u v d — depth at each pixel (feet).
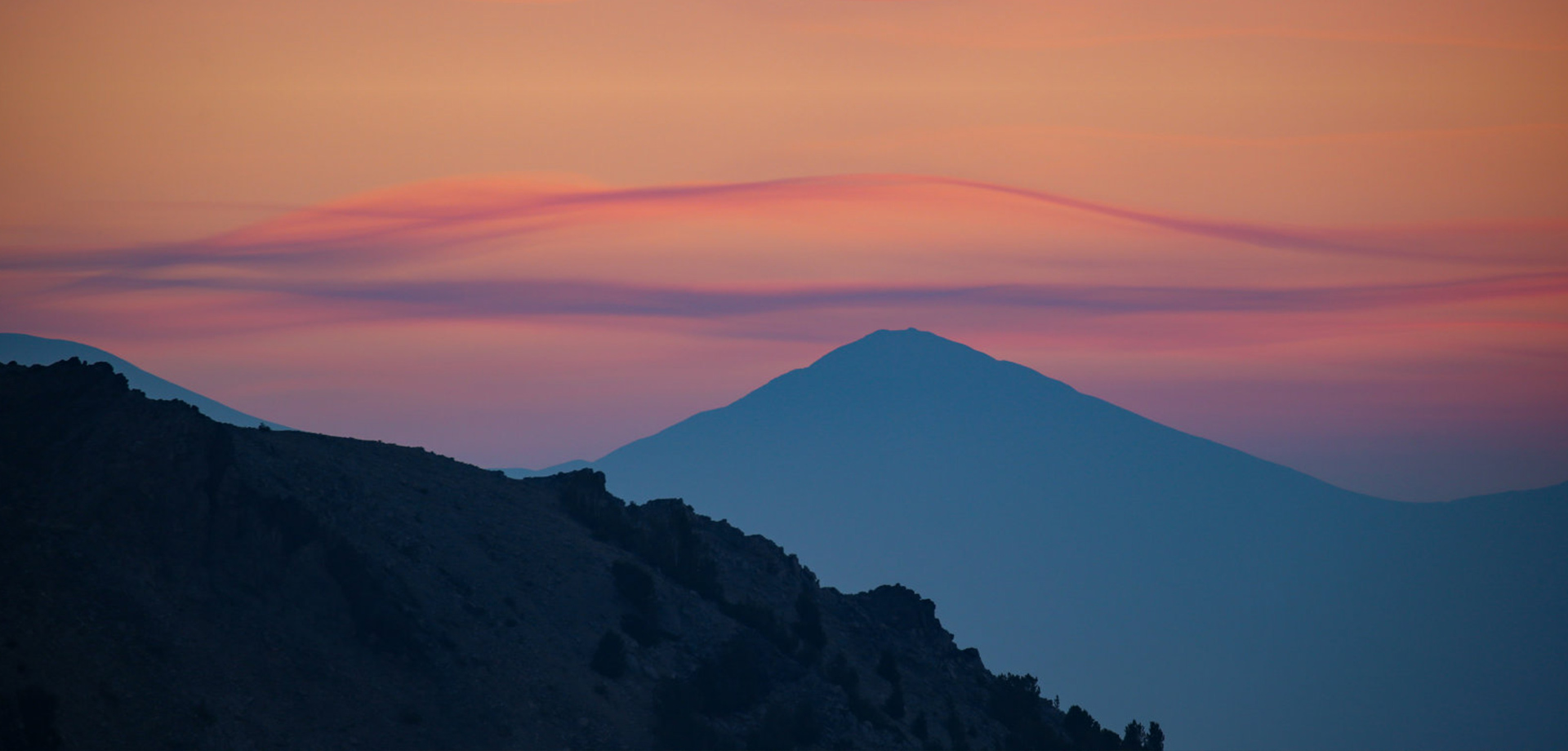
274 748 555.28
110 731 520.01
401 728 604.49
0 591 548.31
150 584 590.55
